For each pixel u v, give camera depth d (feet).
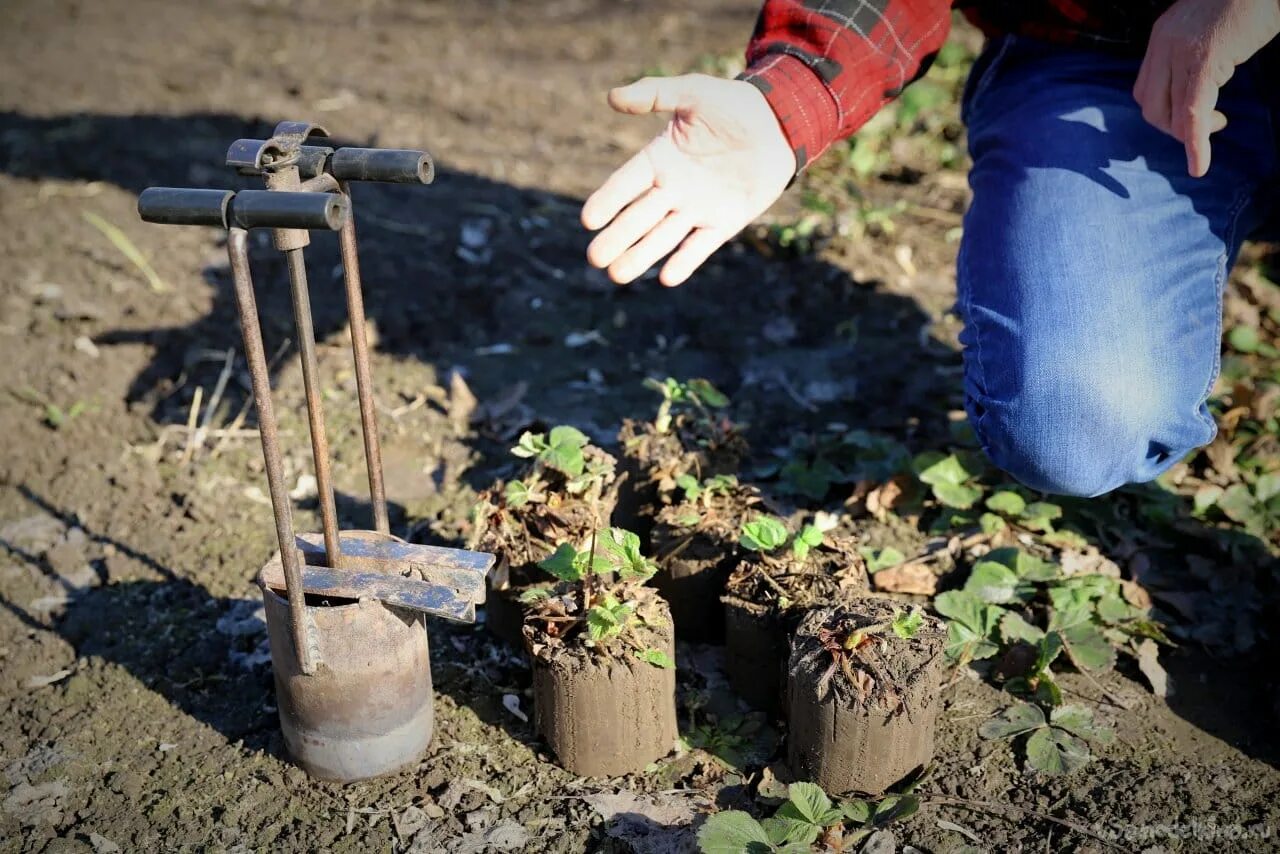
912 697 3.76
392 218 6.66
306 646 3.75
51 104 7.90
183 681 4.33
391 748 3.95
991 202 4.39
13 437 5.27
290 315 5.91
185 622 4.53
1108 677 4.31
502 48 9.07
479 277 6.23
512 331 5.90
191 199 3.42
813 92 4.15
